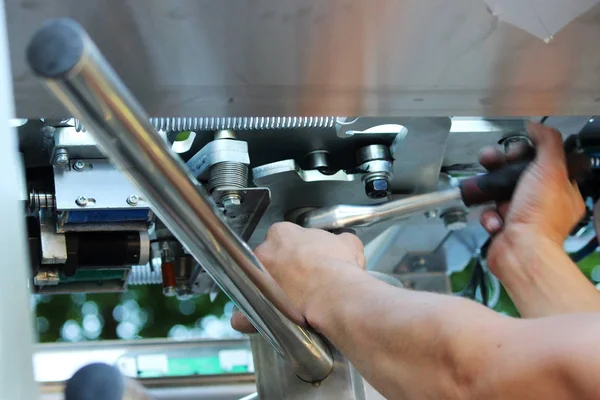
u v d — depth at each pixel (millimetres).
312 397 796
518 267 1013
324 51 648
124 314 2332
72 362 1241
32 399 374
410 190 1027
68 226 885
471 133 976
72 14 570
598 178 1002
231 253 594
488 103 773
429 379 589
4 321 362
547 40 665
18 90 643
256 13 590
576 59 701
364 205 971
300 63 661
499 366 550
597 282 1800
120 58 629
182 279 1105
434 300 637
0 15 404
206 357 1302
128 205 859
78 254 920
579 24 648
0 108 385
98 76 408
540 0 618
